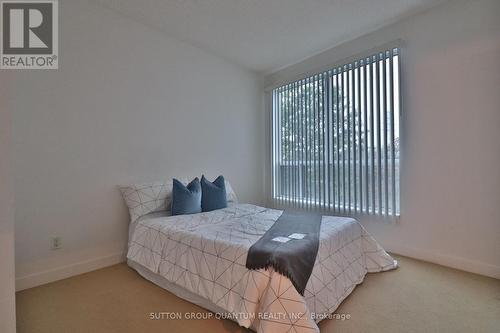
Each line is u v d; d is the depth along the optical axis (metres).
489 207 2.20
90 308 1.80
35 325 1.62
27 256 2.10
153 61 2.86
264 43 3.17
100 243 2.50
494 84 2.16
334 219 2.35
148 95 2.82
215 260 1.69
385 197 2.76
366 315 1.67
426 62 2.51
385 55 2.74
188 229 2.06
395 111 2.69
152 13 2.57
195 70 3.26
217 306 1.67
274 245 1.61
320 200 3.37
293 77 3.65
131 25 2.68
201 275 1.74
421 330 1.52
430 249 2.51
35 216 2.13
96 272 2.39
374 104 2.84
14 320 1.32
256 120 4.07
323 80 3.32
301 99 3.60
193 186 2.79
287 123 3.81
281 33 2.93
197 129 3.29
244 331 1.53
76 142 2.34
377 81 2.79
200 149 3.33
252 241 1.71
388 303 1.80
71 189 2.32
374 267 2.28
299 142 3.64
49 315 1.72
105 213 2.53
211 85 3.45
